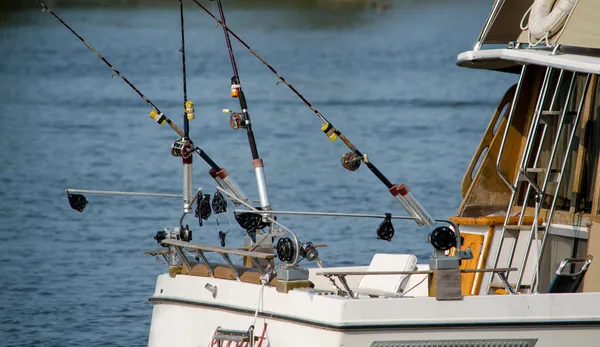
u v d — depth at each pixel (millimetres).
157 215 63156
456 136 92688
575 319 23812
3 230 58938
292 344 24281
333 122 103438
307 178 73438
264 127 101312
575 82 28312
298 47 184250
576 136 28000
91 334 39188
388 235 25922
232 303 26234
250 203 29328
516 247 28578
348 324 22922
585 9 26578
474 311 23469
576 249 27469
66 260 51469
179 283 28203
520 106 30062
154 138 97500
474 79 141375
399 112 110000
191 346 27625
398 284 29109
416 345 23219
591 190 27500
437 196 65000
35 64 167875
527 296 23719
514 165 30234
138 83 142250
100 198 69000
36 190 71812
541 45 28719
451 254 29422
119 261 51375
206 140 93500
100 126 106000
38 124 108312
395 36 199500
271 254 24984
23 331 39531
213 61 167625
